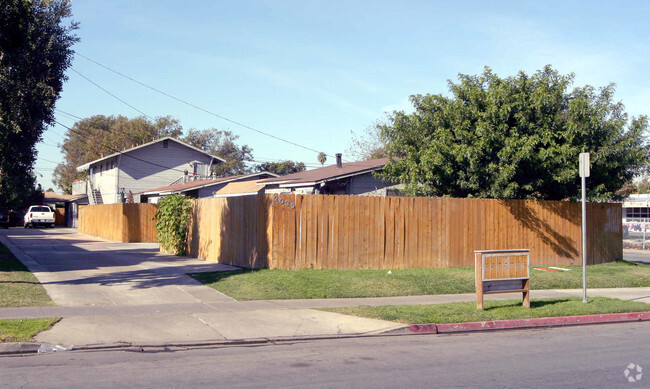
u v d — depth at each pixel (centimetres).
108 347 867
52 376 702
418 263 1734
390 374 731
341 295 1331
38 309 1098
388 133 2089
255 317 1081
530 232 1891
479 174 1800
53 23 1488
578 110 1798
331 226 1642
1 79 1344
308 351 870
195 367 760
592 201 2142
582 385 688
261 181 3034
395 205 1717
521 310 1188
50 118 1496
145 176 5141
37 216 5688
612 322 1180
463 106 1878
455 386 676
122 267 1778
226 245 1864
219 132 8175
